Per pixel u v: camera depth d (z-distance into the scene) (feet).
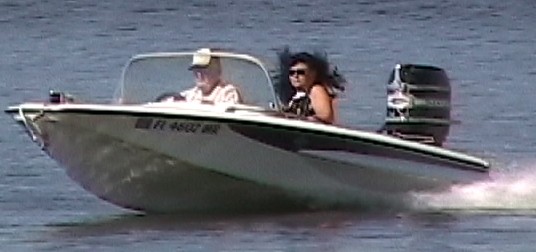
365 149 110.32
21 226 114.11
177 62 109.19
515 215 115.14
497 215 114.93
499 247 103.65
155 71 109.50
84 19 305.53
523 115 191.62
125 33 288.10
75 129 105.60
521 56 252.83
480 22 299.38
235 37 285.43
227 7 319.88
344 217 112.27
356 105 192.34
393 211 114.11
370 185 112.16
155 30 292.61
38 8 317.63
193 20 305.12
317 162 109.50
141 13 313.32
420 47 266.16
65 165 109.60
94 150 107.04
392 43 271.49
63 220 116.88
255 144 107.55
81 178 110.83
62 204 126.21
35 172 144.87
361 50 262.47
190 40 282.36
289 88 110.22
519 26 293.02
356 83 218.38
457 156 114.32
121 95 110.22
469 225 111.14
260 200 111.45
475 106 199.82
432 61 249.55
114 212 121.19
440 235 106.93
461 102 203.00
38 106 105.50
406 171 112.47
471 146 165.78
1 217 119.03
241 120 106.11
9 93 211.61
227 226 108.68
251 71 108.58
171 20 305.32
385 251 101.55
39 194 132.05
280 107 109.09
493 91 214.48
